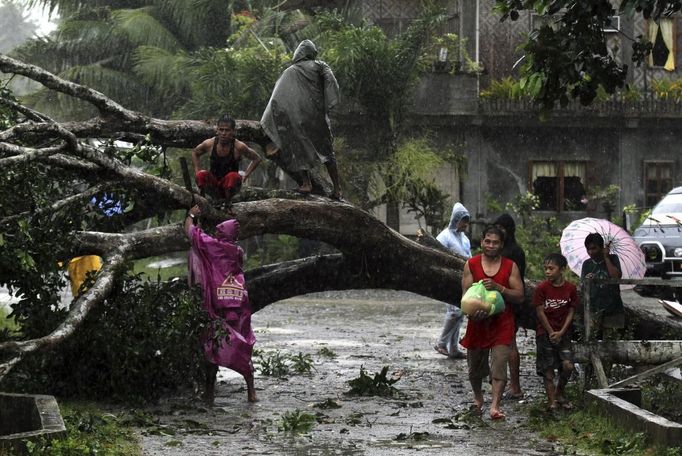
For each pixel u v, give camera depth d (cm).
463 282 1185
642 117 3878
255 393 1327
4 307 2383
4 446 806
